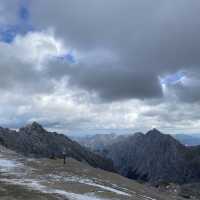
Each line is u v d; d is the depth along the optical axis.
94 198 45.97
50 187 50.06
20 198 39.00
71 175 66.88
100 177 72.94
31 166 73.06
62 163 84.50
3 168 66.19
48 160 88.12
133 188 68.38
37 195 41.97
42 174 63.25
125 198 49.59
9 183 49.47
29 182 52.66
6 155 91.44
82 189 51.69
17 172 62.41
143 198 54.69
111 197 48.44
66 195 45.22
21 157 90.62
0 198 37.84
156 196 66.38
